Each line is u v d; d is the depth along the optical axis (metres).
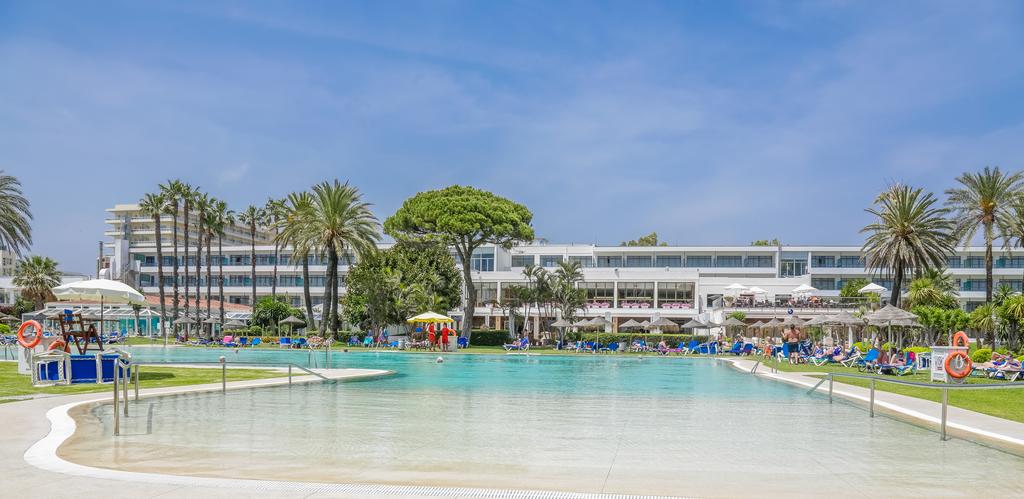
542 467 8.99
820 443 11.06
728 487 7.89
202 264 114.50
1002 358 27.89
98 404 15.25
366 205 61.72
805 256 101.19
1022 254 97.25
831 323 38.78
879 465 9.24
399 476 8.30
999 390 20.27
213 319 75.19
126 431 11.60
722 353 52.31
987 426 12.70
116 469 8.54
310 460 9.26
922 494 7.61
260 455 9.58
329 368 29.72
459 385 22.38
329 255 61.62
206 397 17.17
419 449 10.23
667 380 25.73
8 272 139.38
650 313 79.38
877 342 47.94
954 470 8.92
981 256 98.50
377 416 13.97
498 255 99.88
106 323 84.88
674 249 101.31
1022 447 10.71
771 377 25.86
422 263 64.56
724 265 101.25
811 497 7.43
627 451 10.24
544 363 38.53
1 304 101.69
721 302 78.25
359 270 63.31
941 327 53.28
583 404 16.81
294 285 110.50
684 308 79.06
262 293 111.19
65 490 7.13
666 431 12.34
